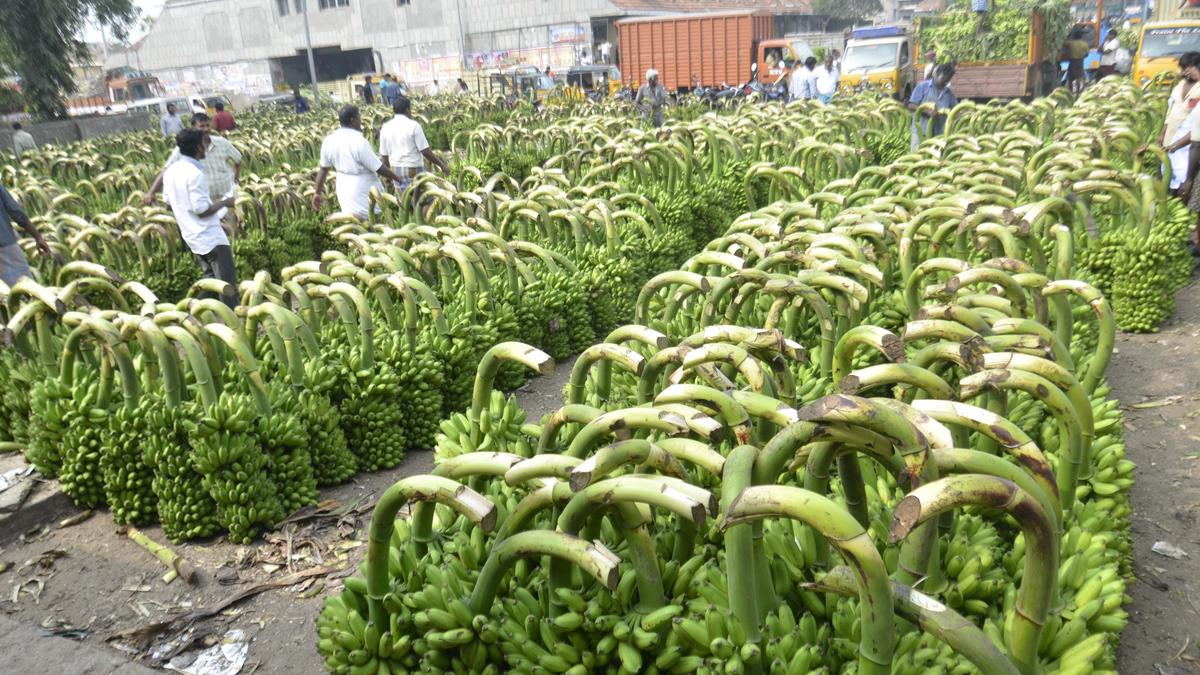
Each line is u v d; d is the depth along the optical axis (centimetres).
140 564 462
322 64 6056
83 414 485
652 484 223
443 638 262
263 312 527
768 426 310
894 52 2198
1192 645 361
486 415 381
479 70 4181
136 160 1533
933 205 614
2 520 484
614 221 778
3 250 713
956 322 344
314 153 1556
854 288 407
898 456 225
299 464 502
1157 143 1057
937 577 271
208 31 6144
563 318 726
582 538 256
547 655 259
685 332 499
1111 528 354
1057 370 303
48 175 1339
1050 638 261
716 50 3303
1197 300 780
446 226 730
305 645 397
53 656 376
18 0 2691
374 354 562
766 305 514
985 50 2139
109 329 463
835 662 251
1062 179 703
